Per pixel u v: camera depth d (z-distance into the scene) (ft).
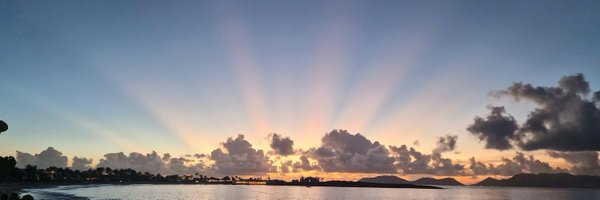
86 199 548.31
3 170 64.39
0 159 63.77
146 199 625.82
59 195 629.51
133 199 607.37
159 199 645.51
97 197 617.62
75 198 565.12
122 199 590.96
